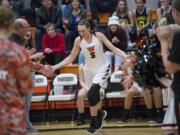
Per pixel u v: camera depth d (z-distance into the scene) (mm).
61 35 12156
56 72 12086
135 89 10648
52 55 12023
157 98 10469
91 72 9344
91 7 13531
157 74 5684
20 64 4234
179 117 4949
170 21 9359
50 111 11430
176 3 5168
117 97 11070
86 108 11391
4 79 4191
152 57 5637
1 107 4156
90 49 9211
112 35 11633
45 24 12977
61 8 13109
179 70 4941
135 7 13703
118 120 11070
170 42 5145
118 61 11508
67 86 11562
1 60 4207
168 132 6141
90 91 9180
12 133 4164
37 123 11250
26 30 7949
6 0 12500
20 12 13367
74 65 12055
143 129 9875
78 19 12719
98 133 9430
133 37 12445
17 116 4184
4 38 4285
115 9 13266
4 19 4301
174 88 4980
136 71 5770
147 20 12594
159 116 10539
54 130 10102
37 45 12477
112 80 11188
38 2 13758
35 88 11508
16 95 4230
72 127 10414
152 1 14562
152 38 5785
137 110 11406
